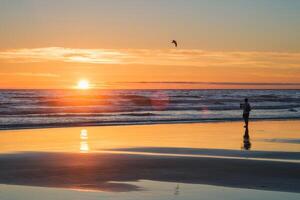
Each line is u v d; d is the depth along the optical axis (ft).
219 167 77.82
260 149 103.45
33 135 134.62
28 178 69.72
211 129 155.84
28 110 249.14
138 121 189.26
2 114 219.61
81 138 127.24
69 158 86.69
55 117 206.80
